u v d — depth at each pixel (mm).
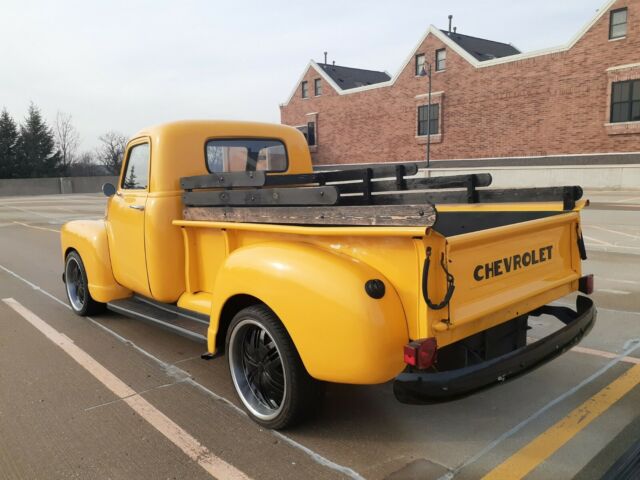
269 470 2869
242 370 3500
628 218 14125
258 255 3162
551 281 3496
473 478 2740
